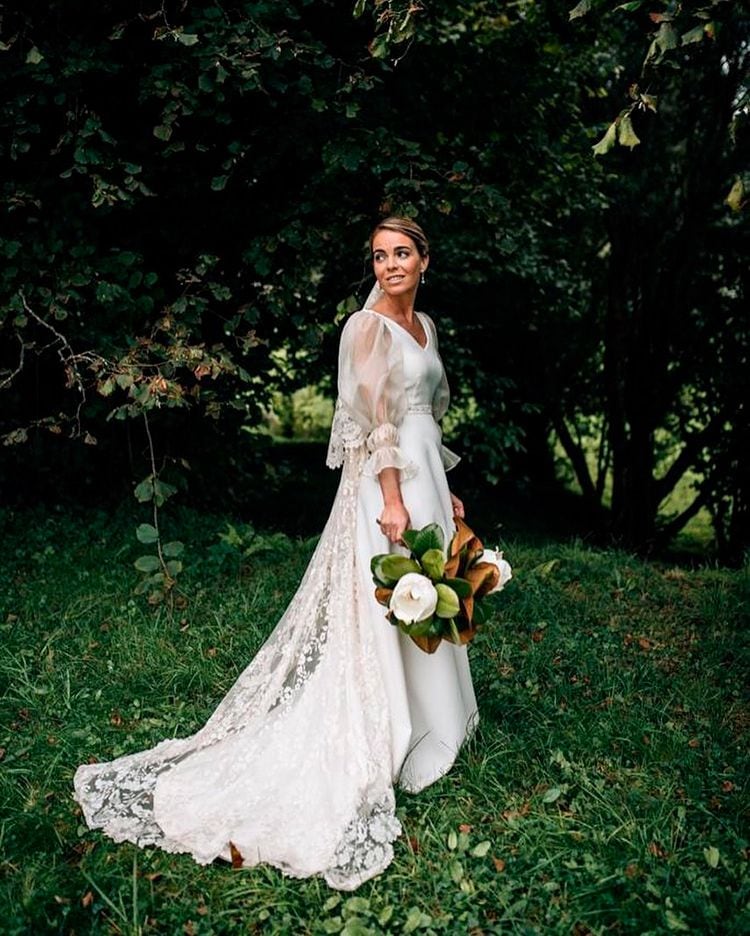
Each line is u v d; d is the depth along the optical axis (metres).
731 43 7.62
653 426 9.39
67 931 2.54
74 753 3.41
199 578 5.12
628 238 8.98
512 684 4.02
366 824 2.93
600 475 10.15
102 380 5.02
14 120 4.68
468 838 2.89
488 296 9.09
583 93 7.91
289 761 3.11
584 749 3.45
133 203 4.89
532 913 2.63
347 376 3.14
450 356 7.17
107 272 5.12
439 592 2.88
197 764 3.20
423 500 3.19
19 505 6.00
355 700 3.10
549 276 8.67
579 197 7.44
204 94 4.86
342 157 4.89
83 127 4.75
